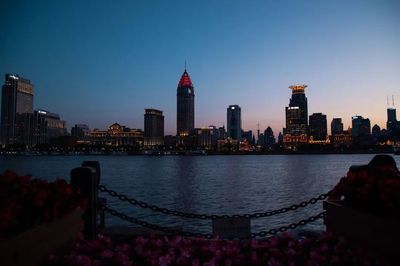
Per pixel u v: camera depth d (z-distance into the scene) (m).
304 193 56.09
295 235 9.29
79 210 7.23
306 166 173.25
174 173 119.62
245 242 8.15
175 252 7.45
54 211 5.93
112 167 173.50
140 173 122.12
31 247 5.32
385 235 5.78
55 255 6.14
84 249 6.89
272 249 7.23
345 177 7.50
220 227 8.59
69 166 189.00
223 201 46.81
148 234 9.41
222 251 7.26
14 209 5.24
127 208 38.56
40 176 112.00
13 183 6.20
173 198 50.59
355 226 6.68
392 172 7.29
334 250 6.87
